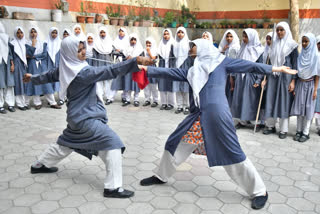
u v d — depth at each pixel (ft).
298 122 15.66
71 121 9.46
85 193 9.89
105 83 22.41
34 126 16.72
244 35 16.57
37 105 20.38
